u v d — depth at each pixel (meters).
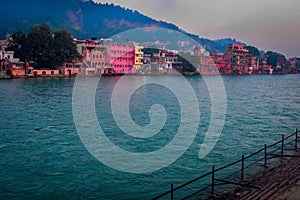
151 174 20.59
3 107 50.53
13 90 77.06
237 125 38.75
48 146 27.64
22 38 126.19
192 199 15.76
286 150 25.39
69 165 22.38
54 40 124.19
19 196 17.28
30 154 25.08
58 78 118.44
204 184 18.33
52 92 74.38
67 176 20.23
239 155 25.02
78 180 19.55
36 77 118.94
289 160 20.05
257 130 35.72
